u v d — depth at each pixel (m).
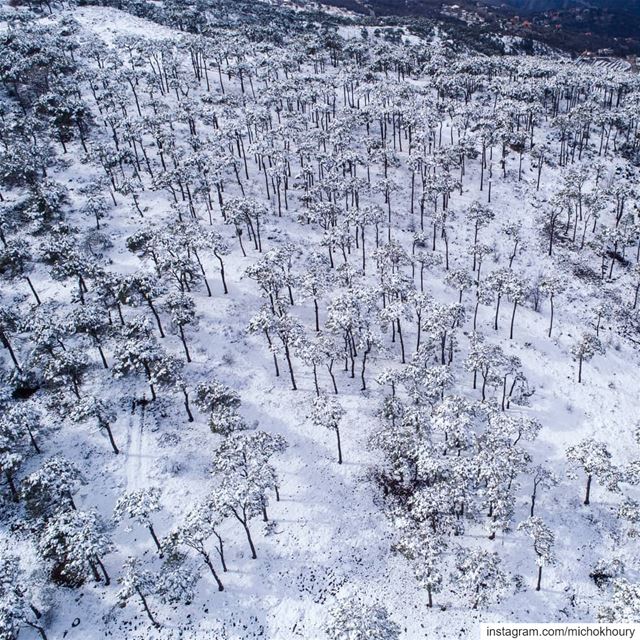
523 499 52.09
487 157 110.38
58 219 80.12
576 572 46.41
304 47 150.00
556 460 56.03
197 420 56.75
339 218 86.88
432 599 43.91
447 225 90.50
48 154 92.38
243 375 61.72
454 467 48.97
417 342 68.56
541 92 127.06
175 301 62.91
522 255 86.94
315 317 69.88
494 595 43.81
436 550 42.53
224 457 47.75
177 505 49.22
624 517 49.06
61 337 59.12
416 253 82.62
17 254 70.25
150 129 97.31
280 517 49.12
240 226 81.94
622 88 135.38
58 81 108.44
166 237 70.62
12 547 45.66
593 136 122.31
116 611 42.31
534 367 67.12
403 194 97.19
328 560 46.25
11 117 98.12
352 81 126.81
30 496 47.78
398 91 120.94
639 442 55.53
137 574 40.59
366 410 58.91
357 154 91.75
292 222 86.38
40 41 119.12
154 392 58.22
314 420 51.88
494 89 133.12
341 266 74.06
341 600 42.06
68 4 162.00
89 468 51.69
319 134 99.62
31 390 58.53
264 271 65.25
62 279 68.75
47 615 41.94
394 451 53.31
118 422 56.00
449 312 62.94
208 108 108.94
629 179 108.69
